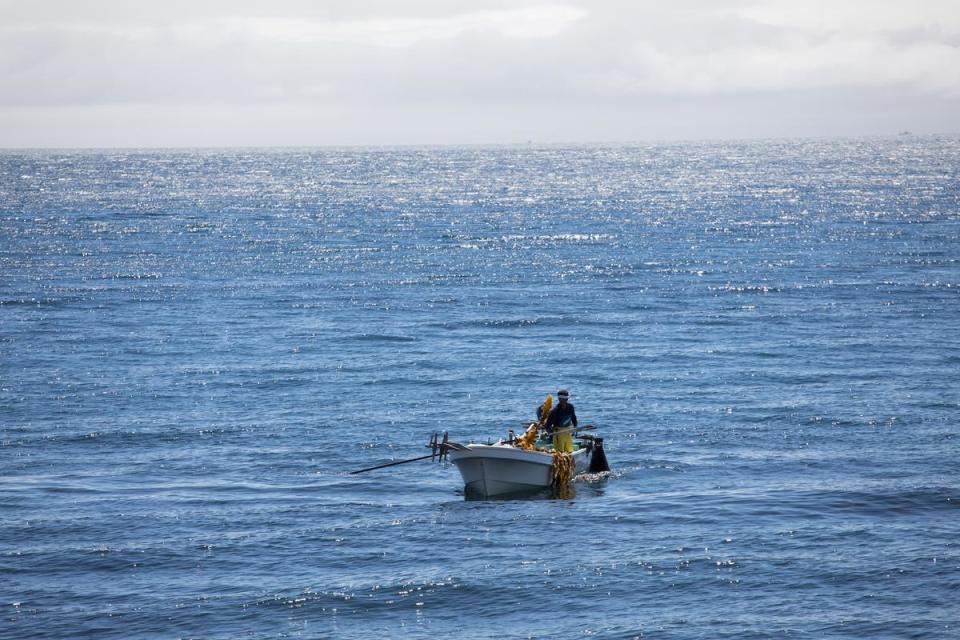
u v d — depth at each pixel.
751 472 38.06
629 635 25.09
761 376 55.09
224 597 27.45
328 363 59.94
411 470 39.31
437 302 83.25
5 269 102.50
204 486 37.25
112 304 81.88
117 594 27.78
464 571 28.92
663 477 37.72
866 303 80.06
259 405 50.09
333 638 25.30
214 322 74.12
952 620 25.44
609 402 50.12
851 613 25.92
